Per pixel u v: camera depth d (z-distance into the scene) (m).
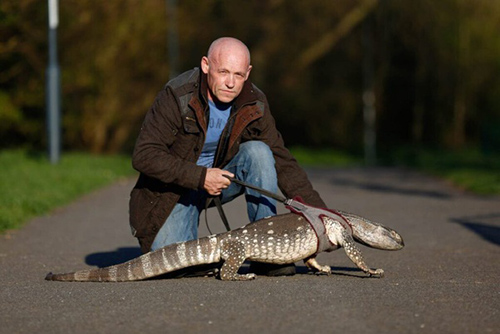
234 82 8.84
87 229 15.16
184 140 9.10
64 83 42.81
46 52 37.97
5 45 35.00
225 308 7.59
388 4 55.28
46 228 15.19
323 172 37.00
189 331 6.76
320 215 9.18
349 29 55.88
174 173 8.86
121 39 44.75
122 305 7.78
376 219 16.92
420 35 55.38
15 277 9.70
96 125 47.16
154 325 6.98
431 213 18.08
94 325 7.02
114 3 43.41
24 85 39.75
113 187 25.67
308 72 56.47
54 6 32.06
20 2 33.75
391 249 9.51
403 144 58.19
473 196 22.97
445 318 7.23
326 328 6.82
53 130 32.34
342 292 8.39
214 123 9.17
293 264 9.55
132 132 50.09
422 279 9.40
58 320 7.23
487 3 54.56
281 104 56.19
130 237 14.10
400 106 57.72
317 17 55.75
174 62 47.94
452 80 55.44
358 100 56.91
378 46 55.91
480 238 13.80
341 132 57.69
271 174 9.41
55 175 26.12
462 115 55.94
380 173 36.16
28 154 37.62
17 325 7.07
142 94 48.19
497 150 52.06
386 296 8.20
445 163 41.59
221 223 16.23
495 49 54.66
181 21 49.75
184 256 8.95
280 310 7.49
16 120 40.00
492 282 9.22
